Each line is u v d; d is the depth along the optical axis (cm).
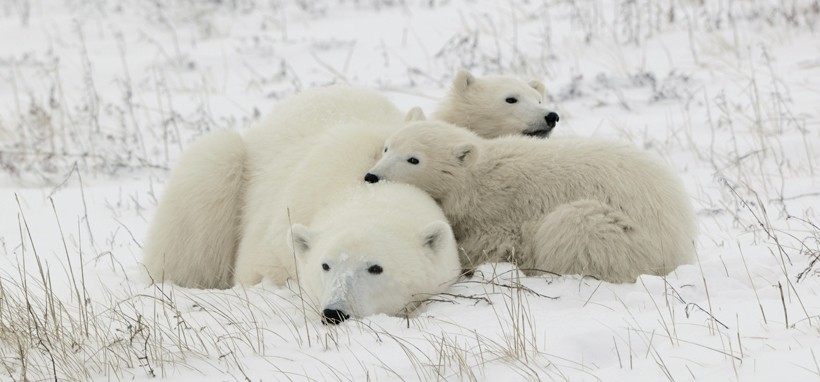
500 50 2394
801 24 2309
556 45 2395
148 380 791
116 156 1880
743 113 1836
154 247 1166
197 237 1148
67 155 1861
